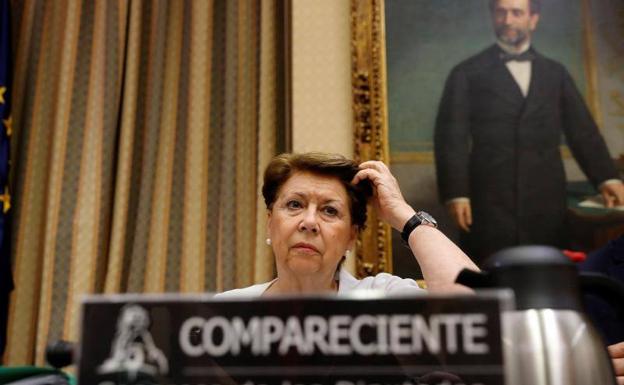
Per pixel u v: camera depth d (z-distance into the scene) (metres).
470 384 0.54
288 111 3.03
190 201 2.98
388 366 0.55
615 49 2.99
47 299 2.90
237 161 3.00
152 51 3.16
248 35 3.13
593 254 1.75
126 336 0.57
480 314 0.55
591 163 2.88
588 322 0.61
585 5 3.04
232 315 0.57
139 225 2.98
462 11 3.04
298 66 3.05
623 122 2.92
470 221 2.86
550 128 2.92
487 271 0.64
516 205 2.86
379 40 3.01
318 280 1.30
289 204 1.29
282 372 0.56
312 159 1.31
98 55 3.14
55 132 3.07
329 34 3.10
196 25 3.15
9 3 3.14
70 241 2.97
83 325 0.58
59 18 3.23
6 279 2.88
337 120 3.01
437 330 0.55
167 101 3.10
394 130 2.96
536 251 0.63
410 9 3.05
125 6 3.20
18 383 0.80
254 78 3.09
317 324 0.56
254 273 2.87
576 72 2.97
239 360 0.56
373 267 2.80
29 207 3.07
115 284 2.88
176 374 0.56
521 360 0.58
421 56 3.01
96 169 3.03
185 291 2.89
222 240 2.92
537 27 3.02
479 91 2.97
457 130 2.94
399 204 1.33
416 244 1.22
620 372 1.07
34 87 3.18
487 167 2.90
